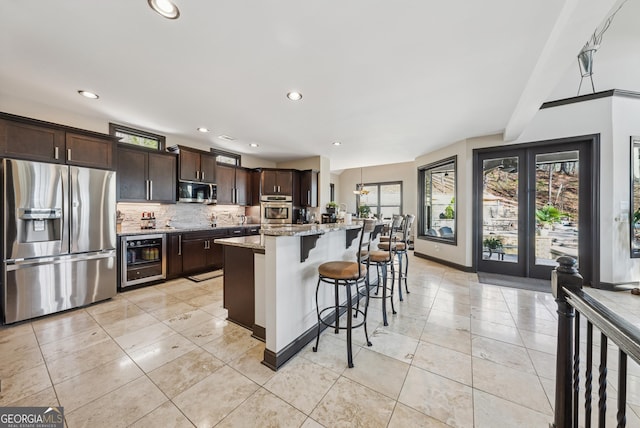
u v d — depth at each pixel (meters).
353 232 2.89
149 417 1.38
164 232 3.84
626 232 3.54
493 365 1.85
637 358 0.63
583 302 0.95
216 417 1.38
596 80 3.46
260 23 1.71
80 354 1.95
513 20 1.67
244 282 2.40
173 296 3.26
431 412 1.42
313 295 2.28
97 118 3.46
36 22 1.68
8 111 2.83
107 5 1.54
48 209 2.61
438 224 5.55
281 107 3.09
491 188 4.42
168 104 3.01
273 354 1.80
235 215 5.62
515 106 3.04
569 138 3.77
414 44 1.93
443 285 3.79
